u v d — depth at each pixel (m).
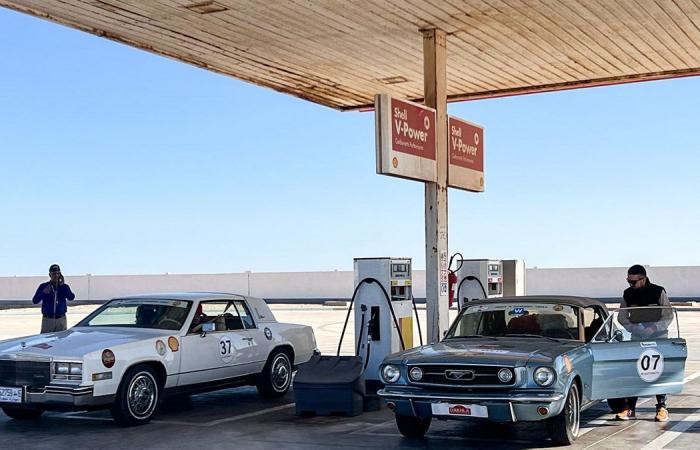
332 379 11.33
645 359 9.80
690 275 50.44
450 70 15.77
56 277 14.55
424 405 8.85
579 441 9.27
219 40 13.92
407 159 12.44
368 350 12.21
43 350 10.34
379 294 12.46
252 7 12.28
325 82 16.77
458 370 8.82
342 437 9.83
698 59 15.13
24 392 10.23
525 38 13.79
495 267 15.29
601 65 15.52
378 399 11.91
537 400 8.44
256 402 12.79
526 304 10.33
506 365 8.62
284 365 13.31
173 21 12.94
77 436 10.08
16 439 9.92
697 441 9.23
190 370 11.43
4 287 61.38
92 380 10.11
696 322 30.44
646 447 8.93
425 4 12.10
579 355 9.27
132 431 10.36
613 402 10.77
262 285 58.34
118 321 11.90
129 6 12.24
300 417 11.37
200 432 10.26
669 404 11.90
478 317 10.39
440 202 13.43
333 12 12.47
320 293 57.31
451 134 13.90
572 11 12.42
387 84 16.98
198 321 11.81
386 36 13.67
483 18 12.76
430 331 13.31
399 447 9.16
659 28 13.27
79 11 12.43
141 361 10.71
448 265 13.70
